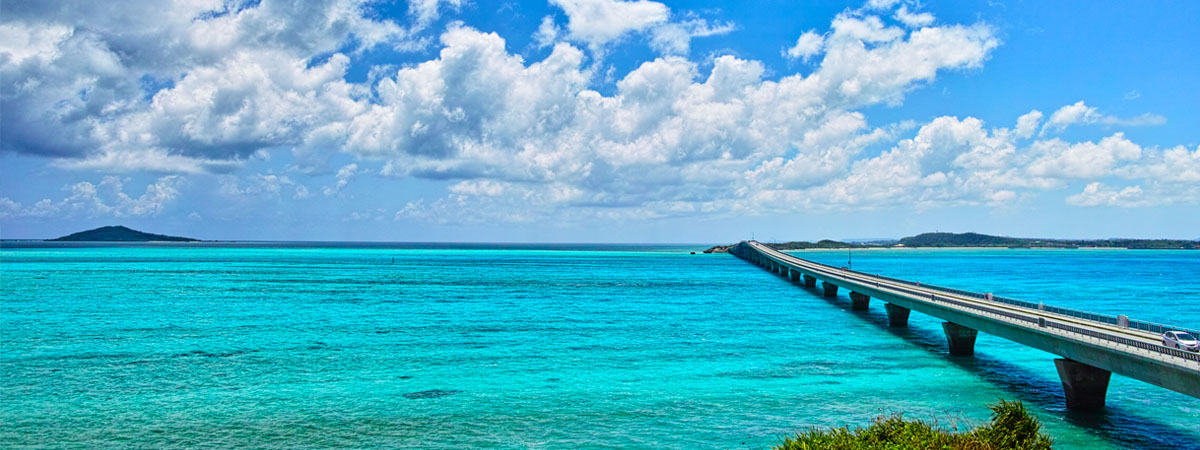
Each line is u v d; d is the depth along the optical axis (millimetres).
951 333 59000
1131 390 45062
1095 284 162750
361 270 194000
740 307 99688
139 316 81812
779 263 172625
